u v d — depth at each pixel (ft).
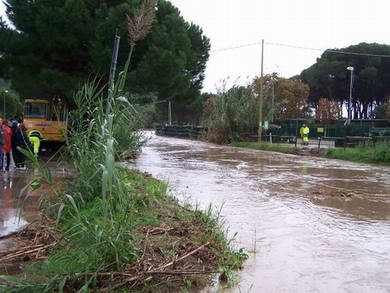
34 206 29.04
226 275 19.79
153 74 68.64
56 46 69.00
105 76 69.72
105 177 17.83
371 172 64.54
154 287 17.79
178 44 76.13
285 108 196.75
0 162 48.55
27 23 69.41
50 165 31.91
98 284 17.35
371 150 85.10
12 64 72.74
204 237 23.24
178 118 271.69
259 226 30.12
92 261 17.60
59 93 72.69
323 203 39.24
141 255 19.22
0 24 71.26
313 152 97.71
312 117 218.79
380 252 25.05
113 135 22.57
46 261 18.45
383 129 108.06
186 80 82.33
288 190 45.75
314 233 28.78
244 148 115.24
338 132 130.52
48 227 22.72
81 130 24.29
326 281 20.33
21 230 23.50
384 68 250.16
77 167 23.66
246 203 37.88
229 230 28.68
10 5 70.28
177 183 48.24
